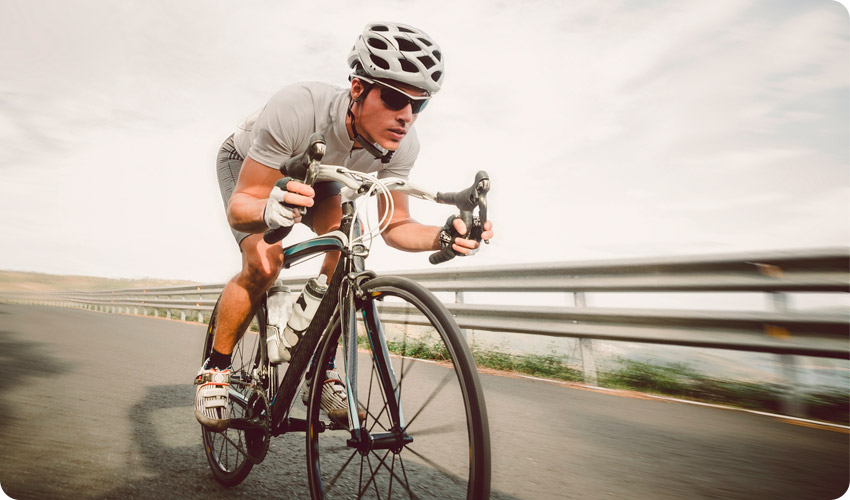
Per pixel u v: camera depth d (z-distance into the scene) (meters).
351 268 1.31
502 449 2.05
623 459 1.94
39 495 1.47
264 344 1.67
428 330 1.58
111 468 1.74
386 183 1.30
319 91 1.59
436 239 1.51
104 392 2.93
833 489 1.65
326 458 1.85
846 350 2.41
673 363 3.40
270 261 1.58
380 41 1.39
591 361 3.46
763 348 2.68
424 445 1.79
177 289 11.53
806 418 2.54
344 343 1.24
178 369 3.82
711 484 1.69
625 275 3.32
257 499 1.51
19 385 3.02
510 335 4.38
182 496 1.52
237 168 2.01
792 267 2.61
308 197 1.11
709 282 2.93
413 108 1.47
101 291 18.14
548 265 3.70
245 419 1.58
